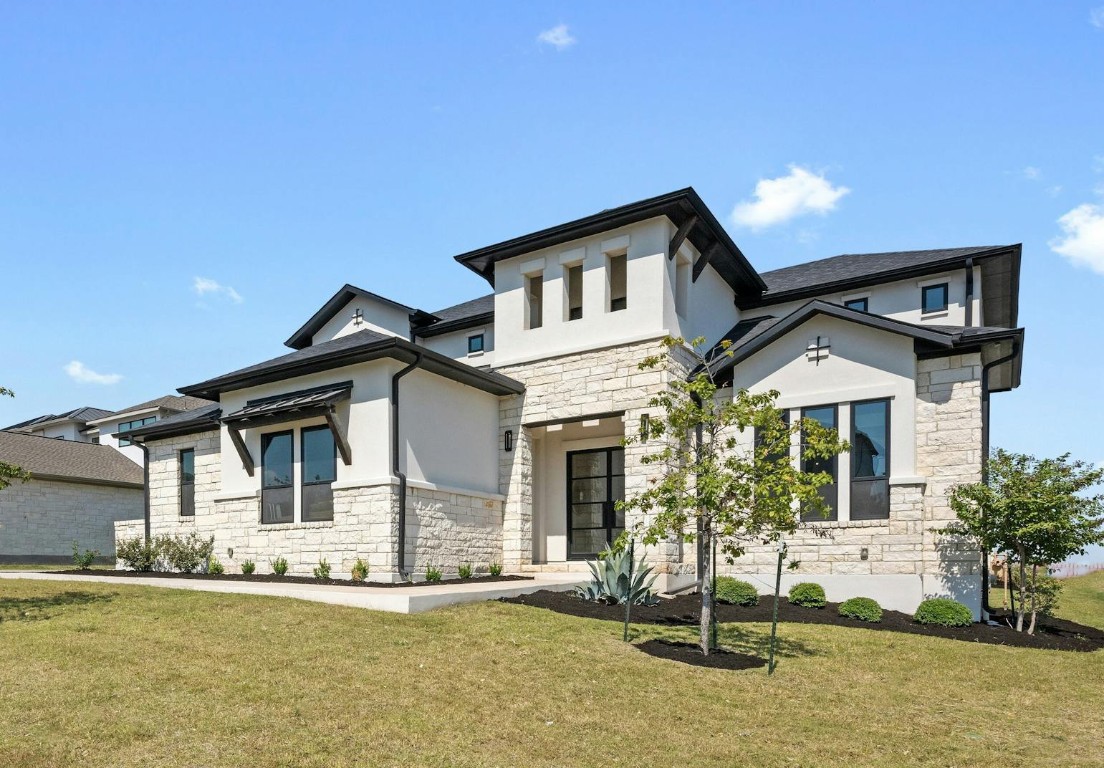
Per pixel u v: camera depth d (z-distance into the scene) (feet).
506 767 21.70
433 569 51.13
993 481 43.52
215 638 32.50
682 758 22.98
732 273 64.03
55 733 22.38
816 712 27.68
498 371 60.80
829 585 48.98
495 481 59.06
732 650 35.63
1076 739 26.05
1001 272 59.88
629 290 55.31
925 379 48.57
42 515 88.53
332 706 25.36
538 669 30.45
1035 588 43.55
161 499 70.18
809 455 33.99
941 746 24.94
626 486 53.52
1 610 37.76
